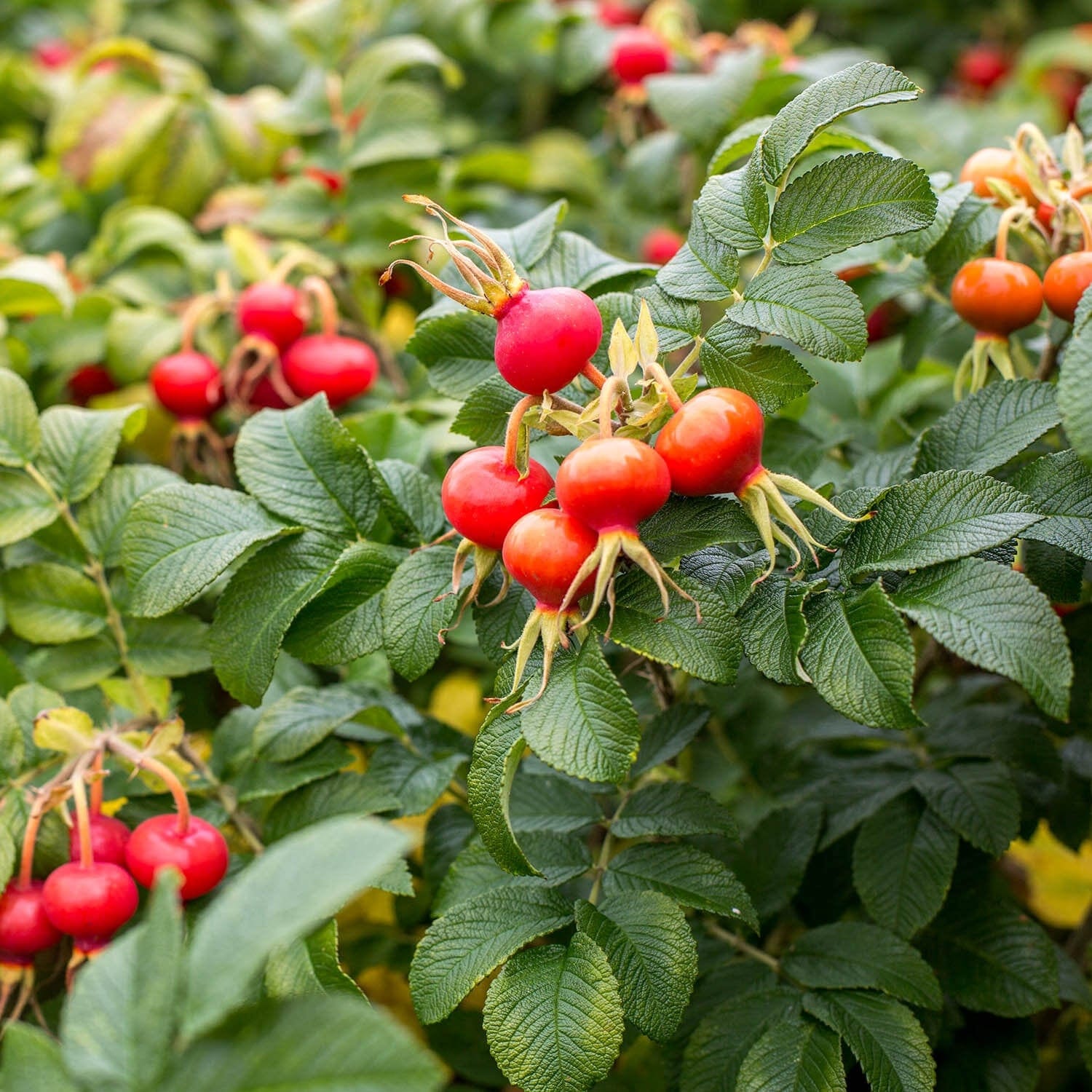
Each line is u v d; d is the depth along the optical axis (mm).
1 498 635
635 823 596
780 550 564
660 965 552
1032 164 611
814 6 1267
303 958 560
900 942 594
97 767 583
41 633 640
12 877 589
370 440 684
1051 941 622
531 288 607
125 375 742
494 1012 544
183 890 579
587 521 522
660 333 574
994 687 700
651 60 905
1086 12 1415
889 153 617
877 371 755
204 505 598
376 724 641
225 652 591
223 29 1182
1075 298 585
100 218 925
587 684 531
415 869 666
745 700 734
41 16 1309
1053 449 638
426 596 575
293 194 790
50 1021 605
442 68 800
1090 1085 714
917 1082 560
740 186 575
